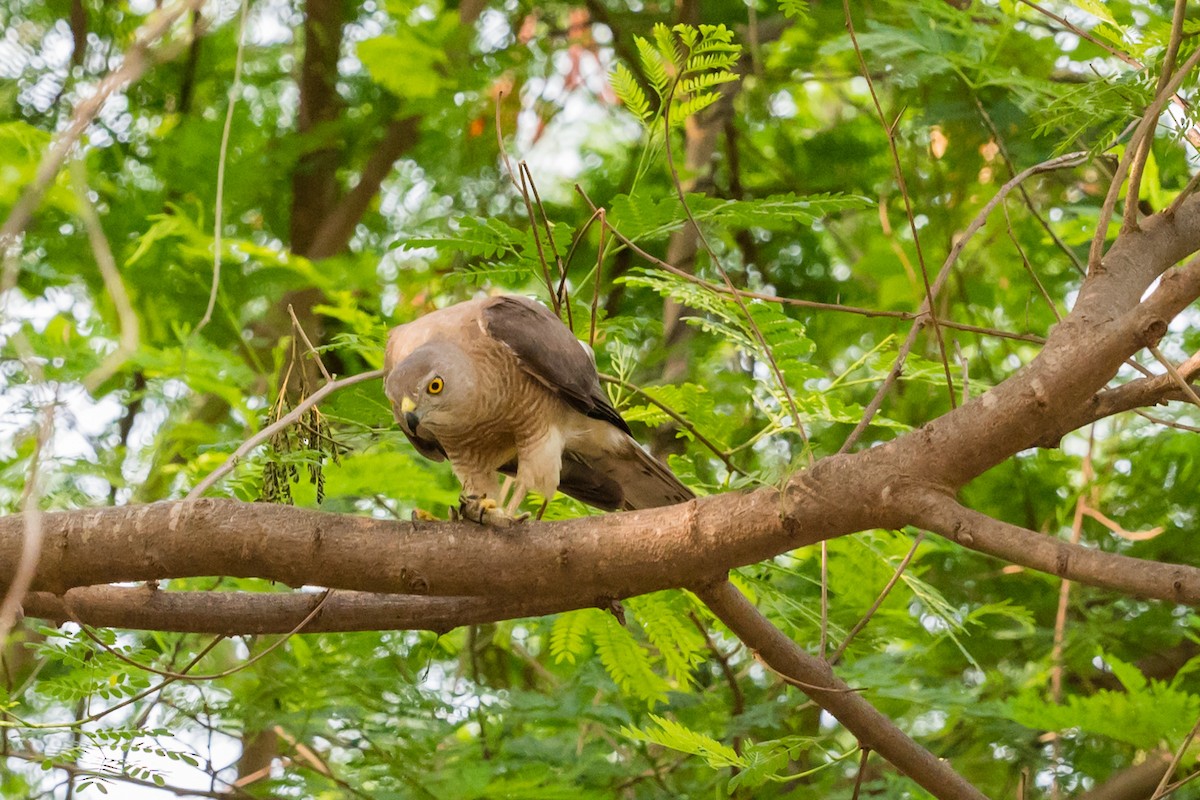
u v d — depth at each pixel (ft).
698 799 36.27
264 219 51.13
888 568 32.48
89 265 40.14
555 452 29.30
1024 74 38.55
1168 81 21.91
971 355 47.47
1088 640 38.96
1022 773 25.85
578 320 32.73
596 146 57.77
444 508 36.52
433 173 51.42
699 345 44.34
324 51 51.29
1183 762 31.94
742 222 29.32
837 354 50.37
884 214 37.63
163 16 15.61
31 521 15.83
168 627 23.65
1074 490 43.32
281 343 32.50
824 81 50.98
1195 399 19.60
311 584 21.65
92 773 26.09
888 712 38.55
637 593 22.20
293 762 36.04
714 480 38.96
